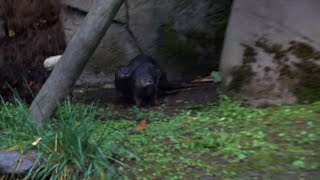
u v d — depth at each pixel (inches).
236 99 260.7
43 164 190.7
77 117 233.9
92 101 334.6
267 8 261.7
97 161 187.6
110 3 246.1
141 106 317.7
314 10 250.1
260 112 235.6
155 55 382.9
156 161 196.2
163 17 378.9
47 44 383.6
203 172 183.9
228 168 183.6
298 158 181.6
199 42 379.9
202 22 378.0
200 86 354.3
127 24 380.2
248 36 265.4
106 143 201.8
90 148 192.9
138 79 314.0
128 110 304.3
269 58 255.8
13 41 382.0
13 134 217.3
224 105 255.8
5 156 196.5
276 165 180.2
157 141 217.9
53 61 362.6
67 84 252.5
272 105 247.1
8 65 377.1
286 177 171.9
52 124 237.5
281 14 257.0
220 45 379.6
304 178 169.5
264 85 253.3
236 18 272.5
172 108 298.7
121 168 191.6
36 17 383.9
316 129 204.1
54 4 382.3
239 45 267.7
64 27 384.5
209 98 313.0
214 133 215.8
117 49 383.2
